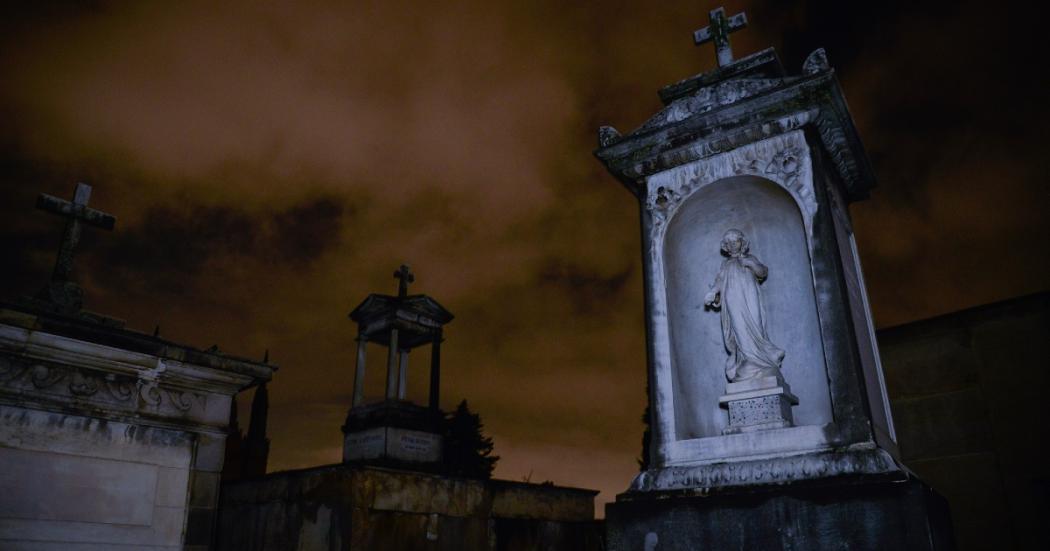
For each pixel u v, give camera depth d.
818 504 5.38
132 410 7.10
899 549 5.01
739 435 6.21
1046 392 8.05
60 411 6.62
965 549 8.15
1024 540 7.82
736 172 7.08
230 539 13.12
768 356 6.64
